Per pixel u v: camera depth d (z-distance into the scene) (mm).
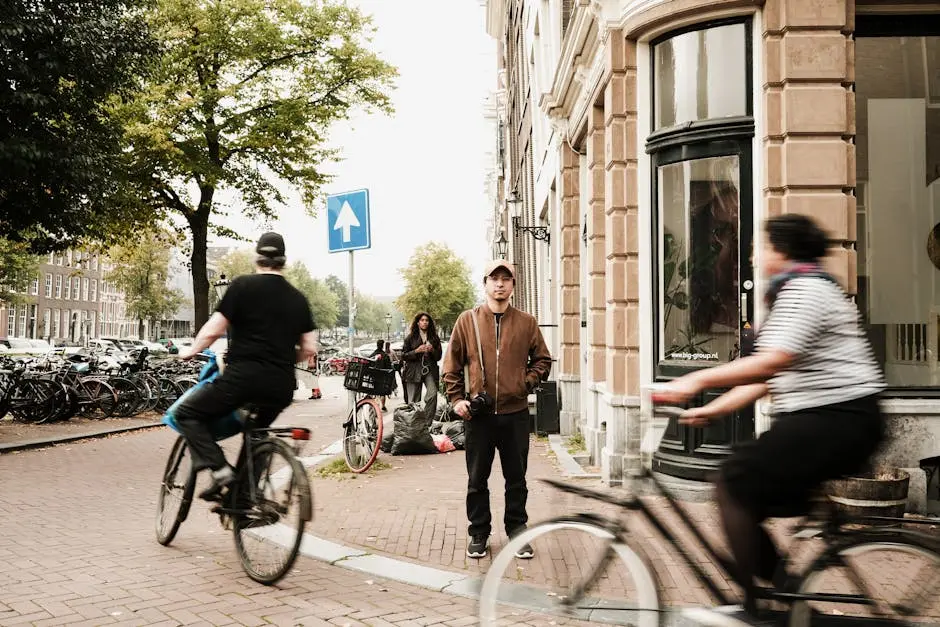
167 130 17969
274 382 4539
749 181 6629
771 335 2729
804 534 2865
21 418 13734
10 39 11578
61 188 12953
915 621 2758
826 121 6258
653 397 2912
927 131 6797
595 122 8766
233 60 19297
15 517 6137
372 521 5906
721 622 2826
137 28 14031
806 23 6281
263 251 4680
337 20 20203
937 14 6711
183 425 4605
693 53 6984
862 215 6770
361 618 3816
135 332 75062
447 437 10258
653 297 7250
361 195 8422
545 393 11367
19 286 35250
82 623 3713
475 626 3713
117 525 5930
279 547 4293
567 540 3061
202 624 3717
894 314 6707
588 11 7914
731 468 2852
